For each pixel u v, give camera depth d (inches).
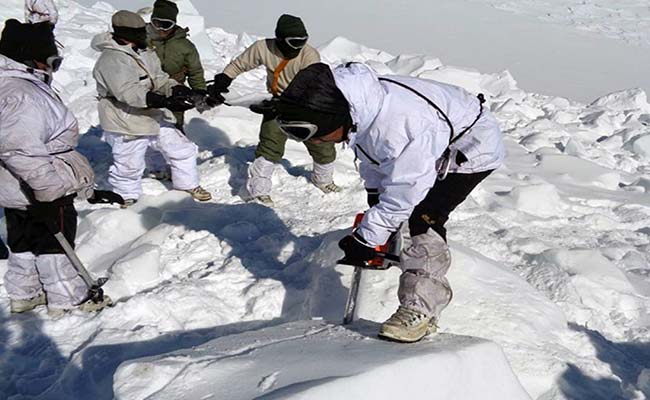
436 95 135.0
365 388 113.1
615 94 482.3
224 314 173.5
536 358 154.2
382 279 165.5
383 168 131.6
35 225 162.4
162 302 170.1
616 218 261.7
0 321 166.7
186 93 206.1
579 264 203.6
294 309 174.1
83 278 164.9
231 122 292.5
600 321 183.0
